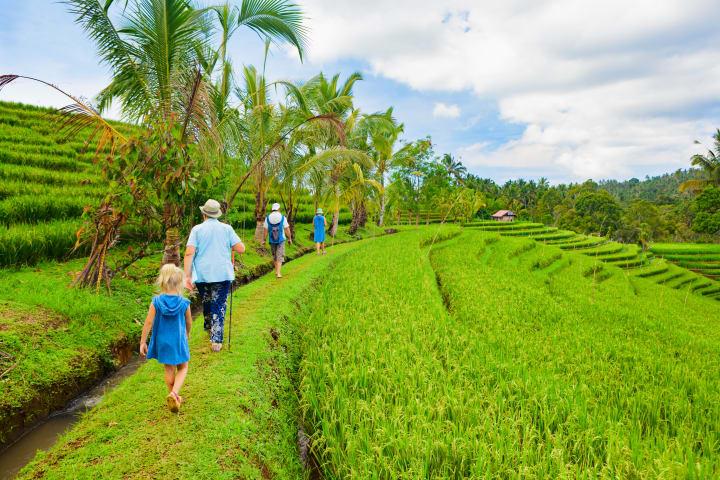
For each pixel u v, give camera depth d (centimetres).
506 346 766
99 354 566
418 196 4538
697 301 3069
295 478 403
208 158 1030
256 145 1558
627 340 1027
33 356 481
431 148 4372
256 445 390
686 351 1009
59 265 821
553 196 11319
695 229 6862
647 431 530
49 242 828
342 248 2059
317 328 739
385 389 516
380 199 4050
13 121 2084
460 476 372
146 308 748
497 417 480
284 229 1135
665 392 667
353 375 531
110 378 556
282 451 419
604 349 859
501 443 410
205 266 552
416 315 850
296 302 877
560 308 1246
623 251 5597
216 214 573
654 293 2944
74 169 1611
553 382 585
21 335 502
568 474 370
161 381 480
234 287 1049
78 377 509
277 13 1138
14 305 577
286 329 714
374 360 576
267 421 444
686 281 4356
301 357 670
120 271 838
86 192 1248
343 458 413
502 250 3089
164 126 838
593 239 6562
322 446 456
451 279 1511
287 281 1062
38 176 1332
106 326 621
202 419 400
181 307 411
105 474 321
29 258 784
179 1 888
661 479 366
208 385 463
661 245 6506
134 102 1004
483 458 380
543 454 407
